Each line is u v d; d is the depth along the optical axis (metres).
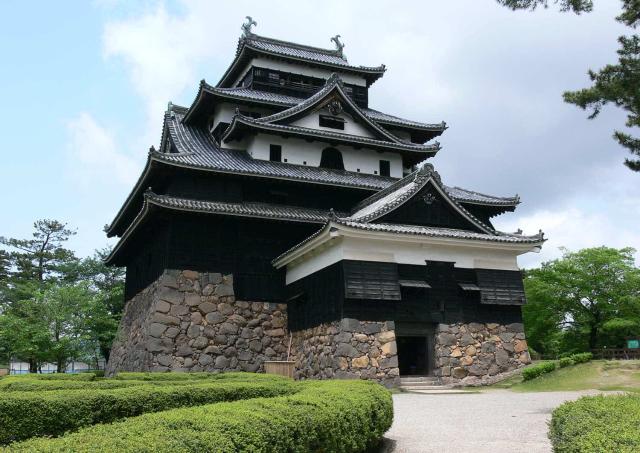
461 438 11.16
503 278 24.77
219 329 25.64
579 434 6.00
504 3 14.66
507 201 31.20
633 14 14.59
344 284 21.69
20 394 9.45
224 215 26.06
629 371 21.72
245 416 6.36
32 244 63.50
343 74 39.38
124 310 35.25
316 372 23.11
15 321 39.66
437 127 37.06
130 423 5.64
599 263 42.03
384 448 10.32
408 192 24.19
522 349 24.56
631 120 15.59
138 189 29.20
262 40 39.28
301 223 27.84
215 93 32.16
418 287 22.61
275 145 31.58
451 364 22.94
